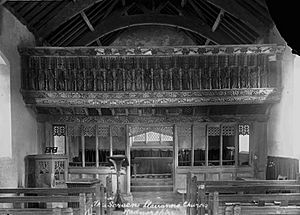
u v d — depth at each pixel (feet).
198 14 50.37
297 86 35.04
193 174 42.24
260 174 41.04
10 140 32.71
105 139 45.34
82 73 37.22
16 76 34.91
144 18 49.57
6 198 23.38
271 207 19.36
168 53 36.50
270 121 40.32
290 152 35.40
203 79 37.35
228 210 18.42
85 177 41.93
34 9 36.14
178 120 41.88
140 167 52.39
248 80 37.27
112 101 37.40
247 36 46.16
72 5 39.27
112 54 36.52
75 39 49.83
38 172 35.63
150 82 37.29
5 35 32.09
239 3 39.14
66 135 41.98
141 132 43.75
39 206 34.19
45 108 39.99
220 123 41.96
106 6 47.06
